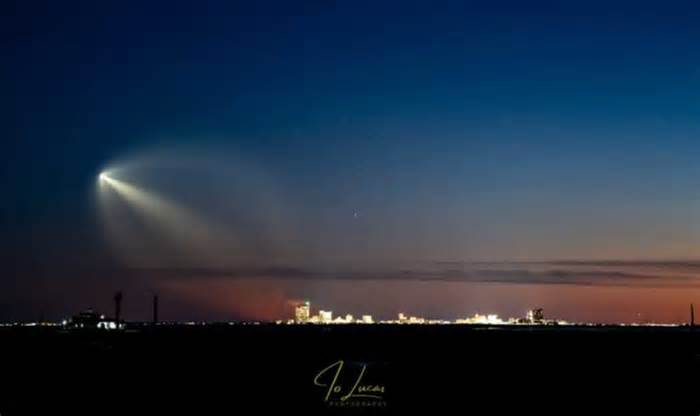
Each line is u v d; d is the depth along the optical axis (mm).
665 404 97688
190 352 116812
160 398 99812
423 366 112812
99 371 108875
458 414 100688
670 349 117250
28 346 118500
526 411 97375
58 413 93375
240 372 108938
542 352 118250
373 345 120812
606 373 109125
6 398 98188
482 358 115000
